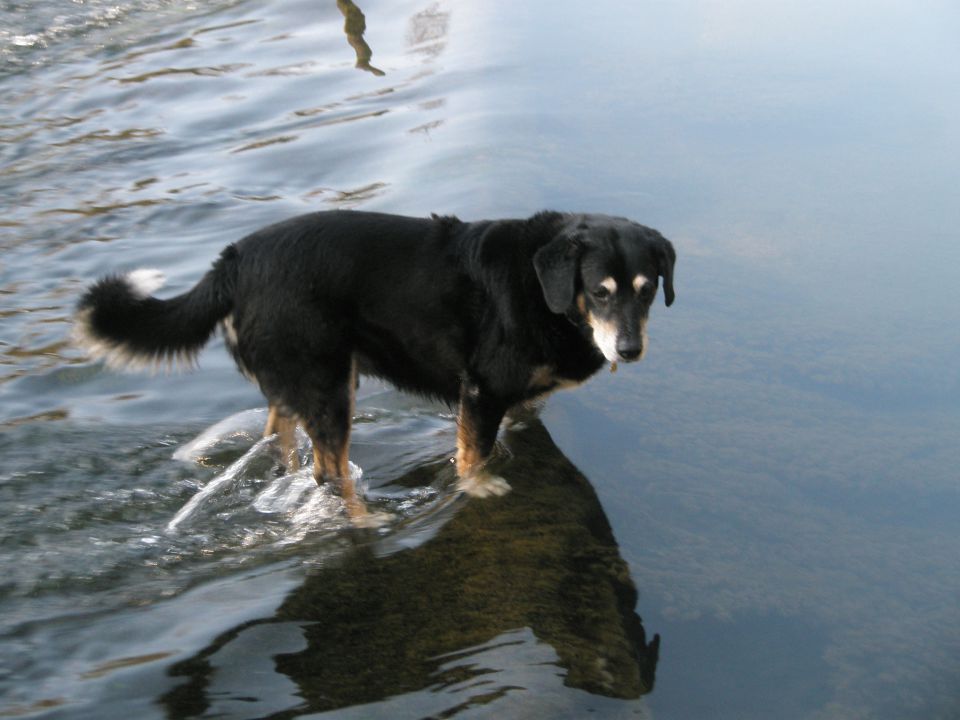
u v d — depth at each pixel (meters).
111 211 5.43
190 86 6.93
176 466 4.13
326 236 3.98
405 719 3.40
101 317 3.95
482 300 3.98
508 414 4.28
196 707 3.42
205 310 3.99
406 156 5.54
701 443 4.11
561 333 3.98
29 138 6.29
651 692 3.47
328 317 3.97
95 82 7.18
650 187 5.17
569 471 4.07
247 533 3.93
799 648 3.57
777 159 5.32
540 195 5.11
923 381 4.27
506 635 3.60
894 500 3.91
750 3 7.35
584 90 6.00
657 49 6.57
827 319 4.52
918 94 5.73
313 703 3.43
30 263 5.12
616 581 3.73
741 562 3.77
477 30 7.23
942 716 3.43
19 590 3.71
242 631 3.61
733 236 4.89
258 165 5.69
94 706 3.43
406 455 4.20
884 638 3.59
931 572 3.73
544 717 3.40
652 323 4.54
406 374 4.08
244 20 8.32
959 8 6.95
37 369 4.54
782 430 4.14
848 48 6.36
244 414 4.34
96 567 3.79
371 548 3.87
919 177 5.16
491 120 5.71
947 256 4.75
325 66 7.03
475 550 3.84
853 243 4.83
